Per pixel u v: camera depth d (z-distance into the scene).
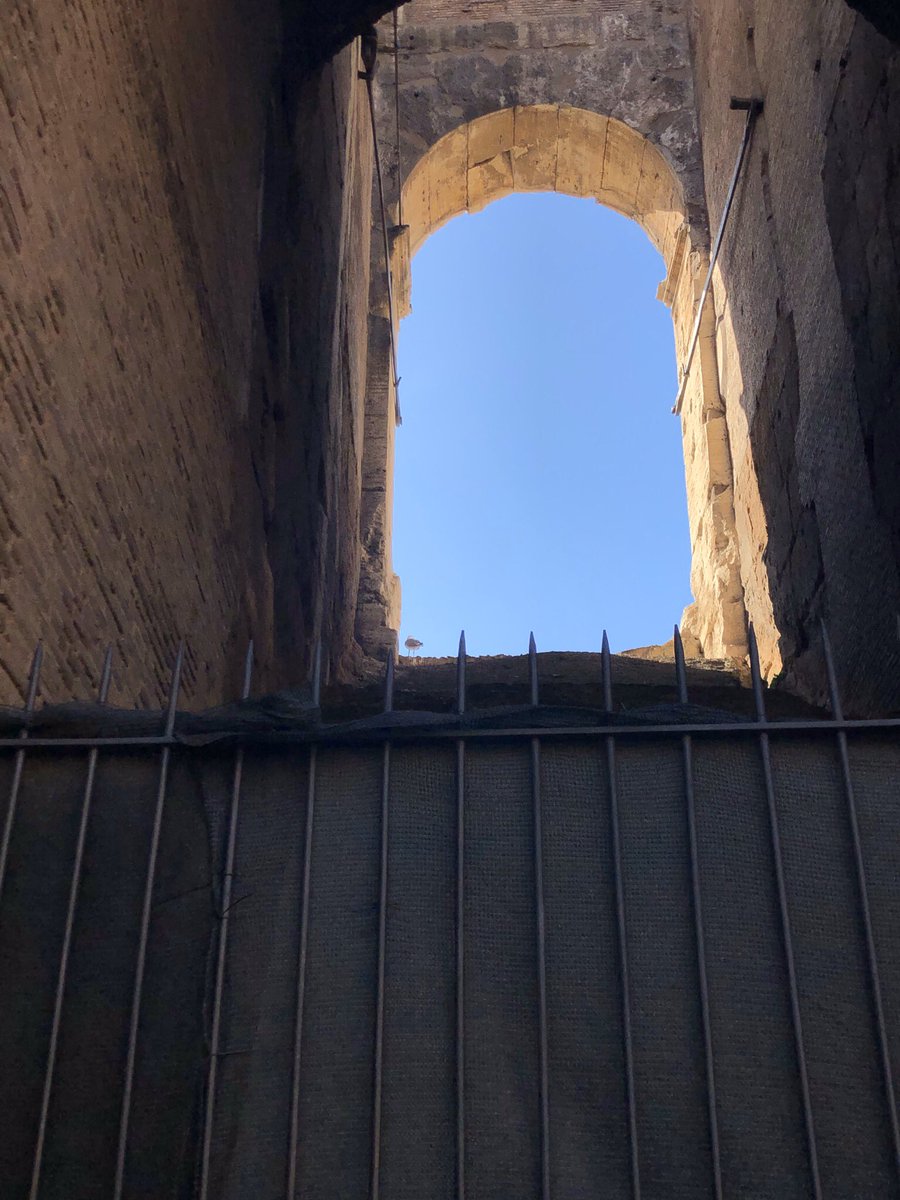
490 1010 2.67
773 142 9.84
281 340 8.02
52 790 2.94
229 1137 2.58
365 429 14.00
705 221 14.26
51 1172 2.55
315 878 2.83
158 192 5.38
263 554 7.48
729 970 2.68
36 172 3.96
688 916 2.73
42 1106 2.58
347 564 11.66
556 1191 2.50
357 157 12.30
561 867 2.81
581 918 2.76
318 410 9.45
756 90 10.37
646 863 2.79
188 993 2.71
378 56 15.78
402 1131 2.57
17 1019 2.70
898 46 6.84
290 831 2.88
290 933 2.77
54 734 3.02
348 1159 2.55
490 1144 2.55
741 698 9.09
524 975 2.71
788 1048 2.60
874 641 7.62
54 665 4.09
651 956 2.70
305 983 2.71
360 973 2.72
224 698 6.40
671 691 9.25
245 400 7.06
